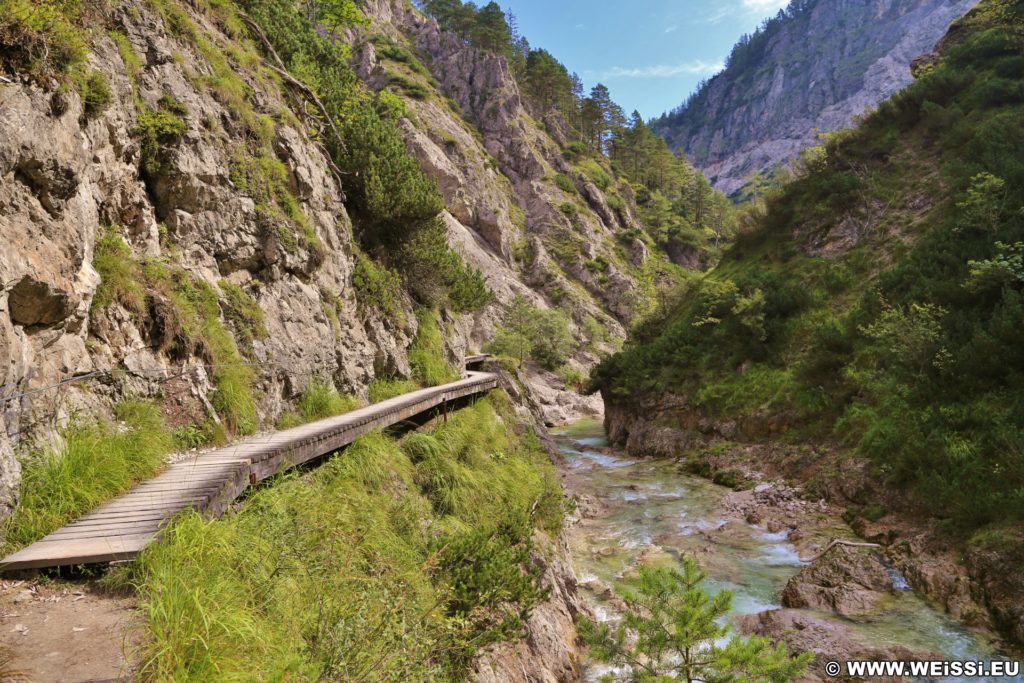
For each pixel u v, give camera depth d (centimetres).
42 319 641
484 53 10419
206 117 1244
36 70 662
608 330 7519
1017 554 1015
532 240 8144
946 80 3228
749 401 2450
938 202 2686
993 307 1753
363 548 637
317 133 1817
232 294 1172
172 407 883
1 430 523
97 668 345
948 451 1373
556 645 880
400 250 2205
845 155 3431
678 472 2333
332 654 392
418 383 1959
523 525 978
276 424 1129
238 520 564
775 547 1458
